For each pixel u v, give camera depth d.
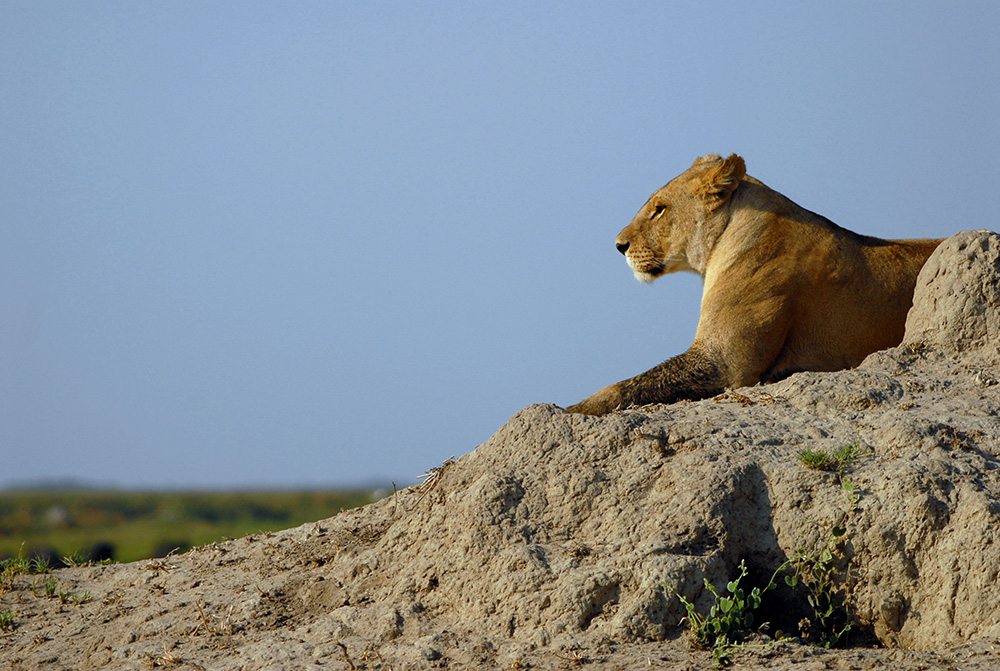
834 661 9.12
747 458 10.71
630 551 10.07
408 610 10.42
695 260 15.66
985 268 12.96
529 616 9.88
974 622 9.59
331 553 12.17
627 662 9.22
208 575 12.76
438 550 10.81
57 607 13.11
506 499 10.77
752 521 10.42
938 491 10.15
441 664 9.50
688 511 10.29
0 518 83.56
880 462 10.61
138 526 74.12
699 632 9.51
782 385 12.35
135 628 11.35
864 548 10.10
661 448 10.91
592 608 9.80
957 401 11.91
